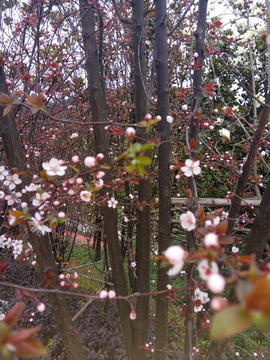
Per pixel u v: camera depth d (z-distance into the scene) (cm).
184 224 84
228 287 342
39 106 99
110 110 383
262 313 31
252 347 254
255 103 245
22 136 268
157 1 163
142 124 80
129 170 56
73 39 297
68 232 422
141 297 196
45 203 100
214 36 186
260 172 371
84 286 417
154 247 321
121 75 374
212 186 393
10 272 398
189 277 161
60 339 277
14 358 234
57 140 334
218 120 236
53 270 165
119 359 251
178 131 329
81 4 172
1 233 271
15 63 219
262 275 38
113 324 310
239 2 194
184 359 169
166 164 175
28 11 251
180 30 304
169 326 302
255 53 334
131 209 329
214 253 47
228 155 212
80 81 362
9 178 112
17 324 304
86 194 92
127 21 185
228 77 391
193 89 153
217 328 31
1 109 143
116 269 192
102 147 178
